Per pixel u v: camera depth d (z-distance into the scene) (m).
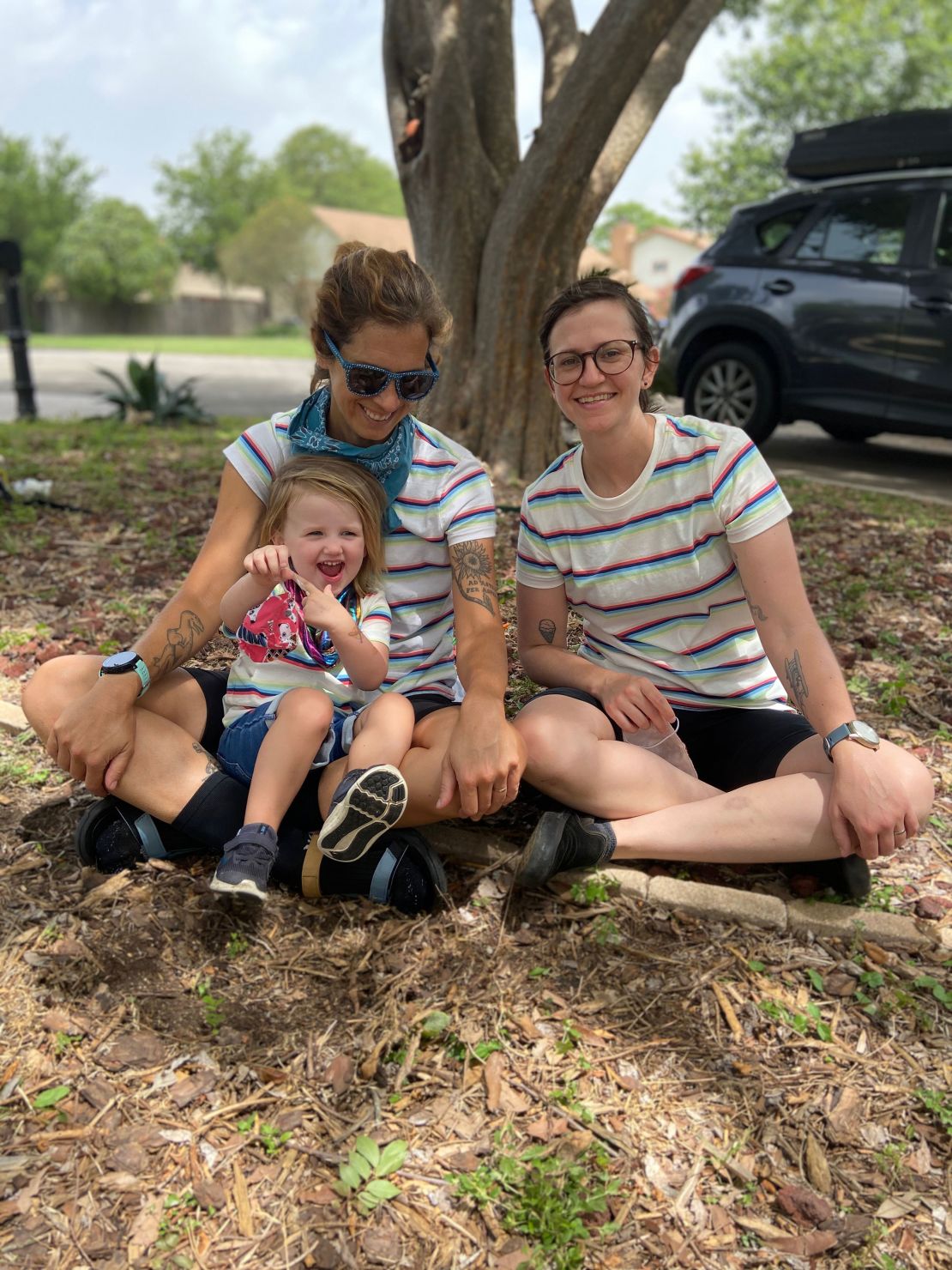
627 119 6.09
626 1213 1.68
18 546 4.85
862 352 7.05
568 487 2.49
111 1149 1.76
